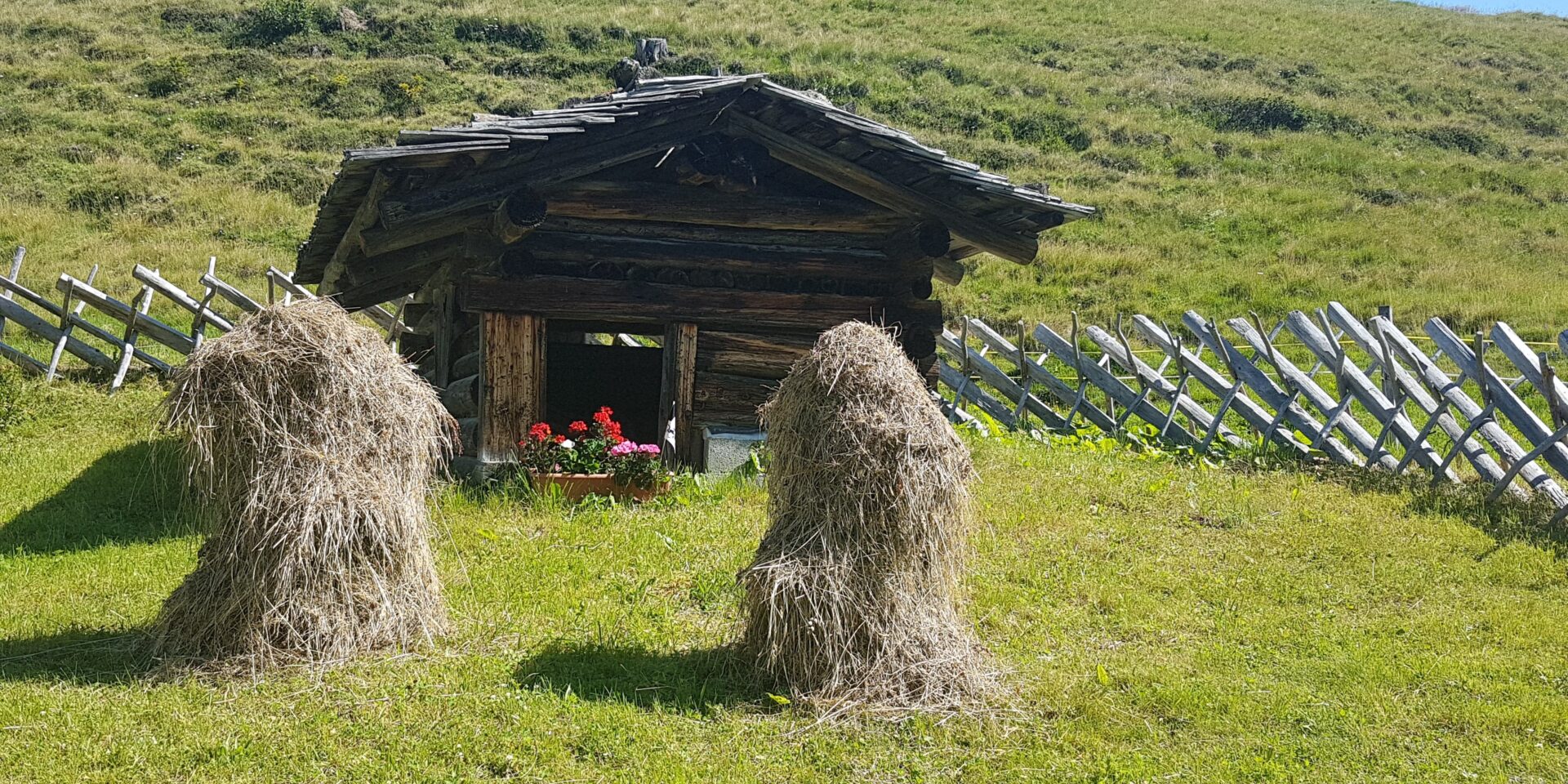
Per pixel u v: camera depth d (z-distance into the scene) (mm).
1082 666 6109
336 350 5836
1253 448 11047
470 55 32531
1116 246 23531
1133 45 37750
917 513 5441
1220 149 29953
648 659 6023
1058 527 8508
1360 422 12875
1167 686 5840
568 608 6707
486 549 7785
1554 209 26828
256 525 5660
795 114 9109
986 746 5207
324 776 4820
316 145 26688
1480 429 9586
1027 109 31344
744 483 9281
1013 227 10078
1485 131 32188
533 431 9164
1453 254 23578
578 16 36031
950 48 36531
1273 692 5840
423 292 13094
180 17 34094
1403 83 35656
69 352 13805
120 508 9188
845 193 9953
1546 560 7902
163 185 24016
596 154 8984
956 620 5832
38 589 7098
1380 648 6453
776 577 5406
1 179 23719
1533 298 20312
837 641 5426
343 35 33000
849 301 9906
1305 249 23641
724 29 35781
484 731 5176
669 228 9711
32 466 10383
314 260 10688
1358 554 8016
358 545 5824
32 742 4992
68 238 21312
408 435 6016
